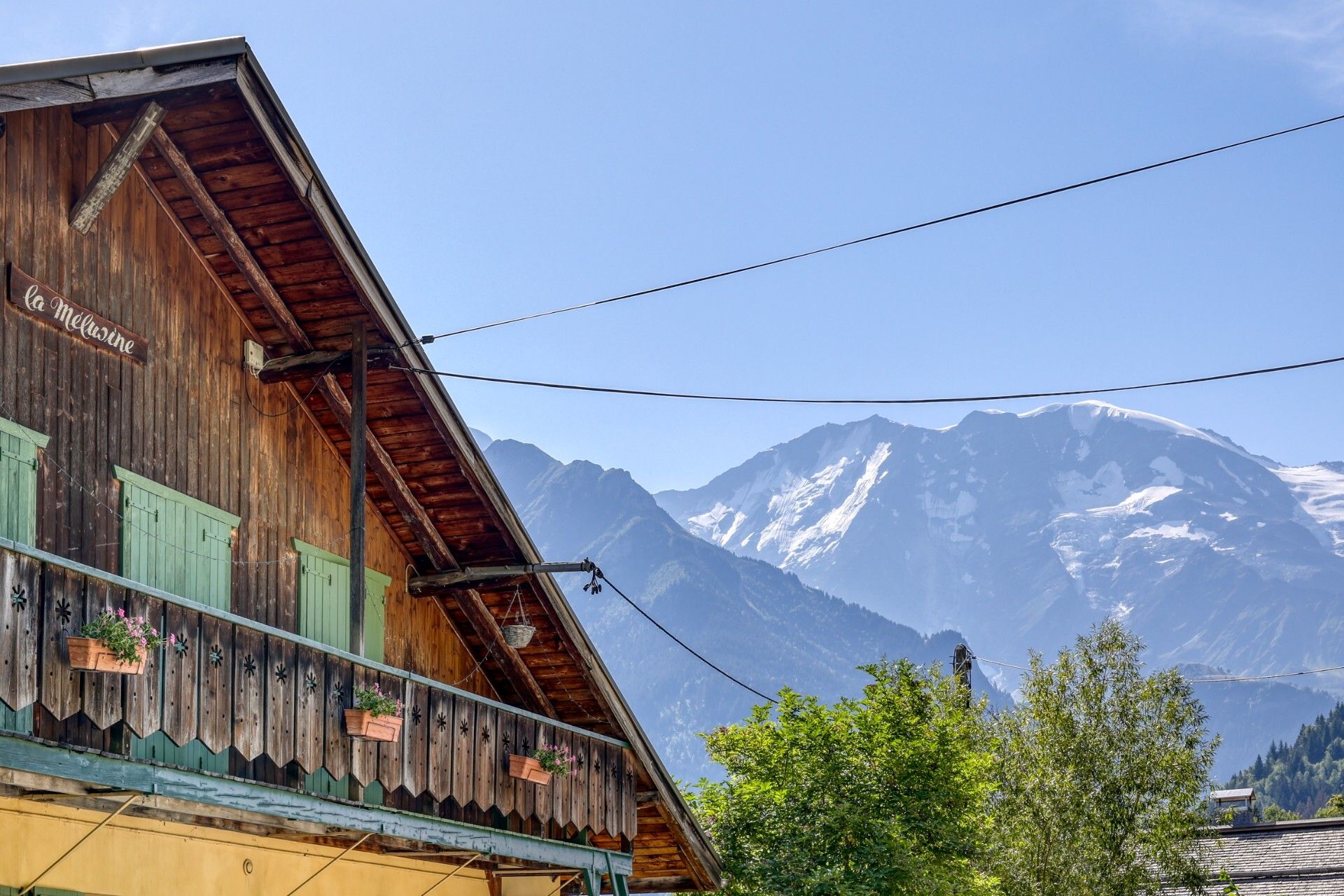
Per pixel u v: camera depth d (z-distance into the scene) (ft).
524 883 61.87
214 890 43.45
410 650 54.39
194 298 44.06
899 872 66.85
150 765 33.86
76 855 37.50
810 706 75.20
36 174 37.65
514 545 53.52
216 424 44.60
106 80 35.65
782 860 67.82
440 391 48.26
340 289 45.37
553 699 59.88
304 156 41.55
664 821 63.26
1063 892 88.58
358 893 51.67
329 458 50.52
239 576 45.06
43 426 37.11
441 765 46.26
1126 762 91.61
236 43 38.58
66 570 31.22
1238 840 137.39
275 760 38.17
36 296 37.11
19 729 29.94
